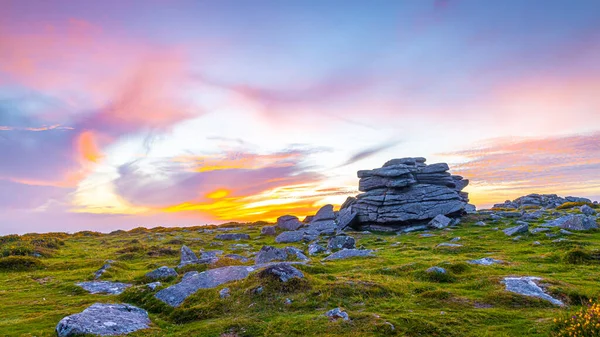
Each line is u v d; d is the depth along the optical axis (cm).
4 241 5656
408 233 5897
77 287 2891
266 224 9612
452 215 6519
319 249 4684
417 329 1719
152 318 2127
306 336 1700
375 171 7219
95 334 1739
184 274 3019
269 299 2158
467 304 2067
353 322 1812
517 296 2108
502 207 9531
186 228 9300
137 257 4647
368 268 3041
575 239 4041
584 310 1862
